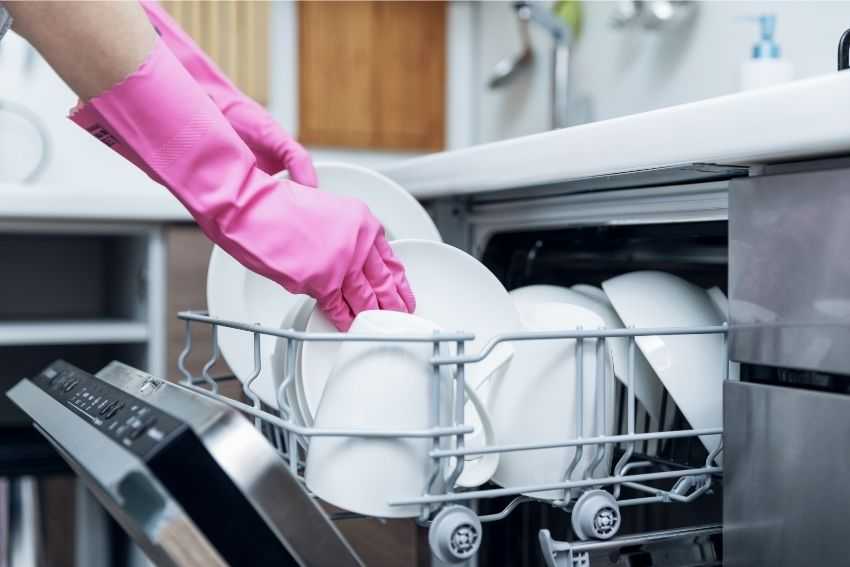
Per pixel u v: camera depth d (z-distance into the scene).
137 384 0.46
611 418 0.52
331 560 0.35
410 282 0.62
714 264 0.70
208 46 1.66
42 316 1.60
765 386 0.48
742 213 0.49
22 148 1.55
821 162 0.47
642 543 0.48
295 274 0.52
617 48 1.43
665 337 0.55
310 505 0.35
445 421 0.46
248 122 0.76
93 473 0.36
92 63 0.47
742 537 0.49
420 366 0.45
